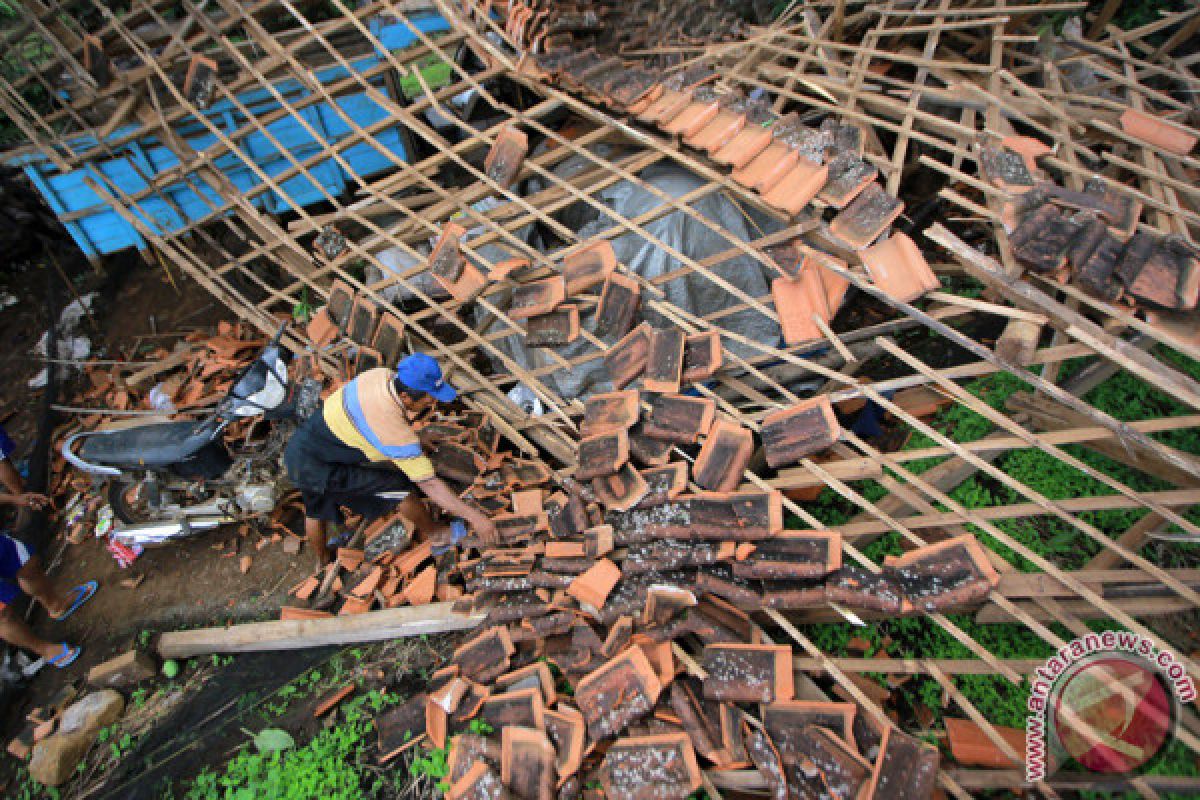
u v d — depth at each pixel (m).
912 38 4.96
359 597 4.43
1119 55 4.42
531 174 4.99
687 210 3.95
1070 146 3.73
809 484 3.55
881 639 3.61
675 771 3.14
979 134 3.66
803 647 3.45
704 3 5.51
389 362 4.71
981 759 3.08
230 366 5.89
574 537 3.93
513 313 4.38
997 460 4.07
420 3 6.31
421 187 6.12
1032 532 3.77
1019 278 3.22
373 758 3.71
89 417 6.05
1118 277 3.07
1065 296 3.48
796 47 4.95
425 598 4.29
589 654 3.62
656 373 3.92
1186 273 3.01
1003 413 4.22
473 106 6.41
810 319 3.62
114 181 5.54
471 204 5.20
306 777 3.64
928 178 5.23
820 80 4.44
